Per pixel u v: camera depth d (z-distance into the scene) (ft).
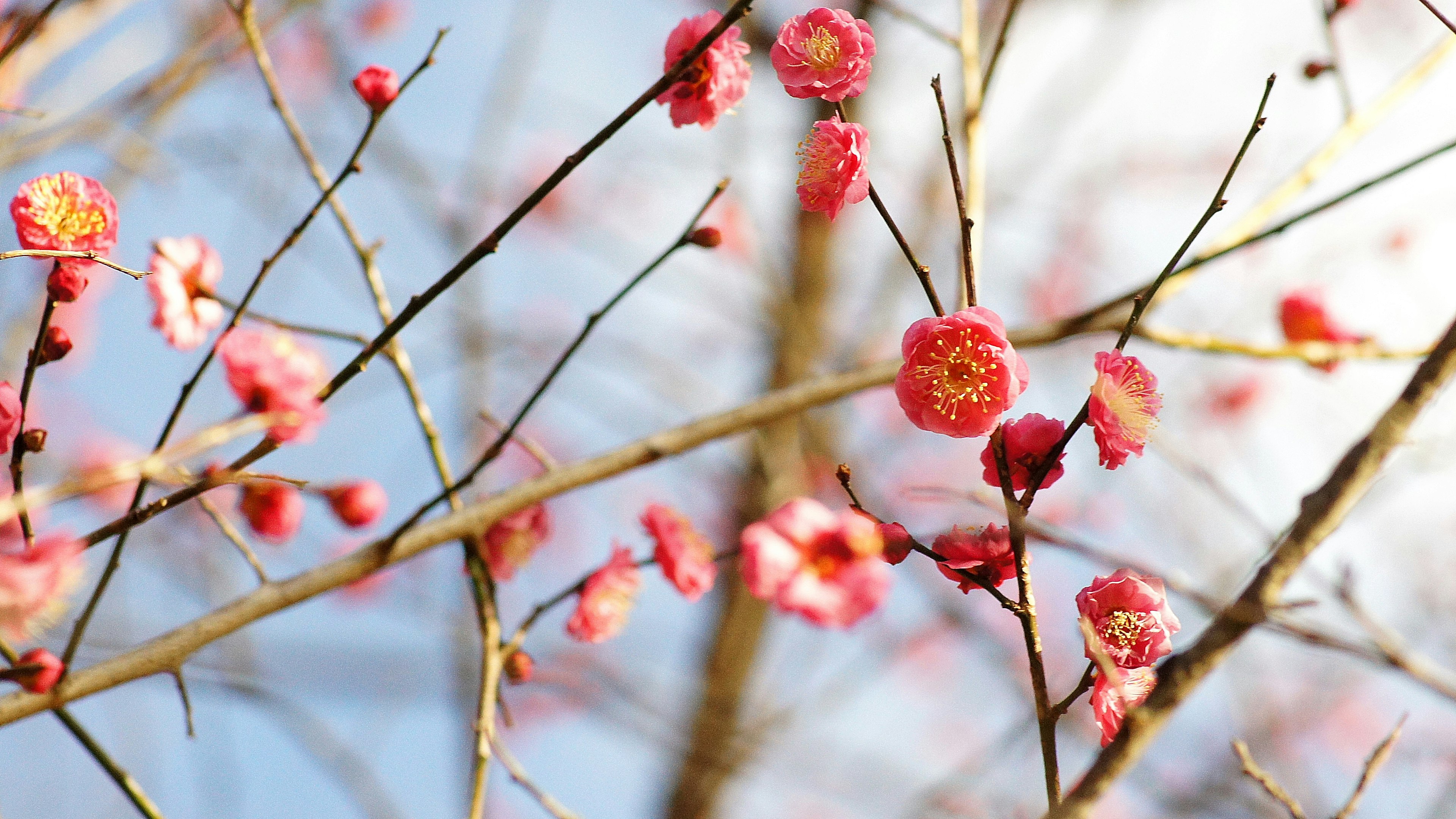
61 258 3.47
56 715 3.58
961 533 3.43
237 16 3.77
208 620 3.64
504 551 3.82
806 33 3.49
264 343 3.52
